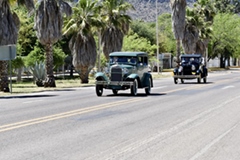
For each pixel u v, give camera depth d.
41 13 41.97
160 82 48.09
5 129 13.78
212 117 16.89
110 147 10.95
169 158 9.75
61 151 10.46
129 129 13.87
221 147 11.02
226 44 104.00
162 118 16.56
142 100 24.34
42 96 30.31
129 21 59.09
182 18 68.88
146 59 29.52
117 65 27.69
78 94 31.14
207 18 88.88
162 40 108.88
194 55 44.44
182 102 23.16
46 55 42.97
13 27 35.28
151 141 11.79
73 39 51.44
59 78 75.00
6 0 34.94
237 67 137.75
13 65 60.03
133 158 9.73
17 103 24.31
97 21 51.22
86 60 50.84
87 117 16.80
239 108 20.12
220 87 36.56
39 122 15.39
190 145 11.24
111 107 20.58
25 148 10.81
